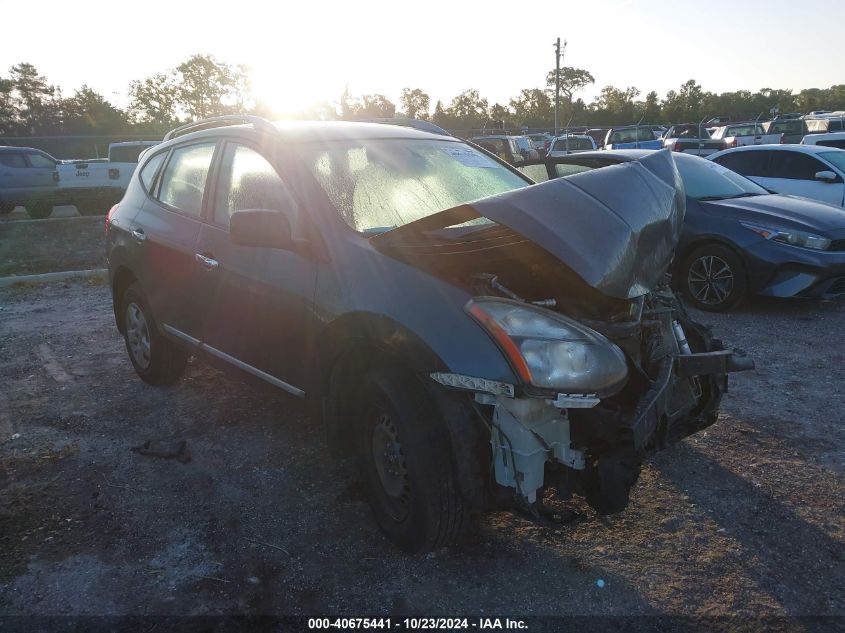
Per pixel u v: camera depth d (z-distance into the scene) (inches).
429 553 119.0
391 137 162.7
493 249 114.0
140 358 197.6
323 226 128.8
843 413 173.5
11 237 550.3
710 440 159.9
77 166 791.7
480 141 896.9
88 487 142.8
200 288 157.2
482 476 106.8
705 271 284.7
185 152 177.9
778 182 414.3
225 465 151.8
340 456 131.0
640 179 123.7
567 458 105.3
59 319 285.4
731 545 120.0
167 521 130.3
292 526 128.1
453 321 104.2
